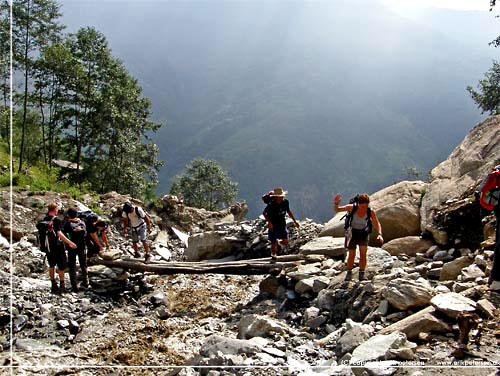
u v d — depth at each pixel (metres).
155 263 11.71
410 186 12.03
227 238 15.01
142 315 9.72
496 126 11.47
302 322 8.16
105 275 11.11
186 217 22.02
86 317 9.32
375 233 11.11
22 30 27.56
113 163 35.78
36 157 36.34
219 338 6.70
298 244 13.59
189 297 10.99
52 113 35.94
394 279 7.65
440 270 8.34
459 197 10.19
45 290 10.27
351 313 7.48
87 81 35.25
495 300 6.11
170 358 7.30
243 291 11.45
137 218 12.27
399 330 5.88
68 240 9.98
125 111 37.50
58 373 6.74
